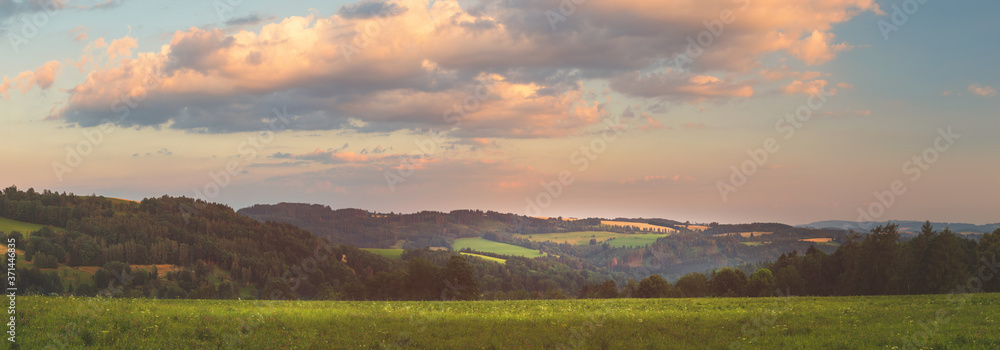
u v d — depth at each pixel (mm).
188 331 22641
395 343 23094
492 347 22906
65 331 20922
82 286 161625
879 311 34406
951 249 76125
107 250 191125
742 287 108562
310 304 41281
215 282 190750
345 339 23156
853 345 22281
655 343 23609
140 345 20172
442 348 22328
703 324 29125
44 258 173875
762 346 23062
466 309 41875
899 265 83375
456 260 103188
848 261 95188
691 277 124688
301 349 21266
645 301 55906
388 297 112875
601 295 126125
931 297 52219
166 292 168625
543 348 22750
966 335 23172
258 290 190625
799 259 118875
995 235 85438
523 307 45250
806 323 29031
